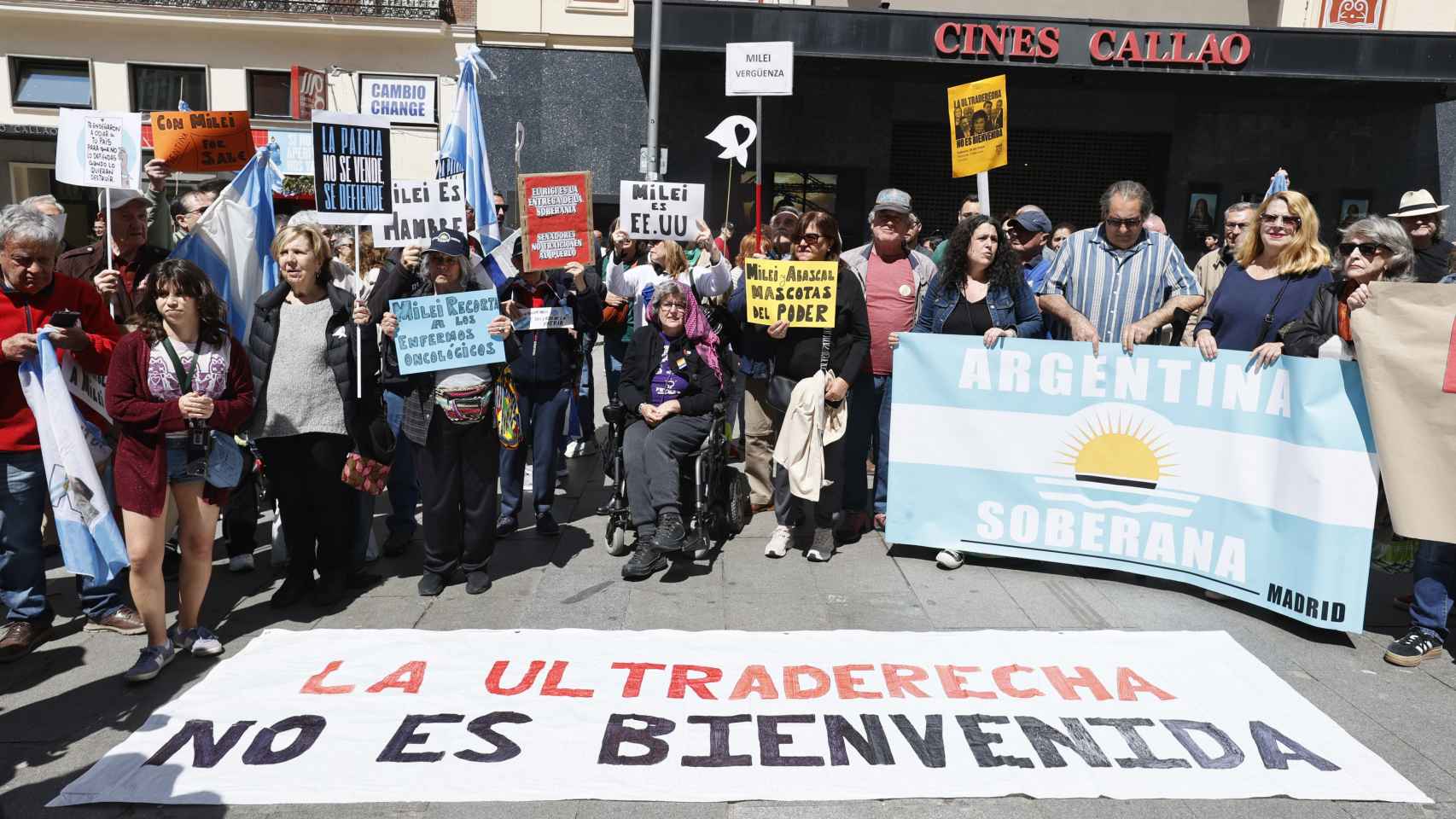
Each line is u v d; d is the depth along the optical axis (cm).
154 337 406
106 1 1784
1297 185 1641
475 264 500
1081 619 466
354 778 325
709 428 535
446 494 489
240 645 436
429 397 480
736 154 716
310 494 478
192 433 409
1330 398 436
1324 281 467
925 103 1630
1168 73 1445
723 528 593
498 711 368
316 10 1802
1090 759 341
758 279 531
